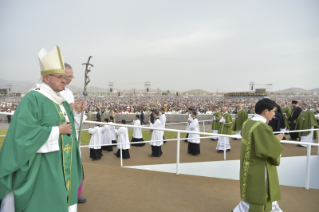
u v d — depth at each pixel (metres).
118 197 3.30
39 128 1.85
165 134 15.16
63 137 2.10
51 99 2.10
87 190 3.49
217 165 7.27
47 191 1.92
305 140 8.94
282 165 7.06
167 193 3.53
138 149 10.16
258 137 2.53
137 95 137.75
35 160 1.91
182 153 8.96
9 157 1.74
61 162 2.05
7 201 1.84
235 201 3.38
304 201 3.54
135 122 10.88
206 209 3.11
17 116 1.80
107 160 8.48
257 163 2.59
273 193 2.57
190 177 4.27
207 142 11.05
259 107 2.69
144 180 4.00
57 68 2.06
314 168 7.12
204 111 33.00
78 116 2.98
